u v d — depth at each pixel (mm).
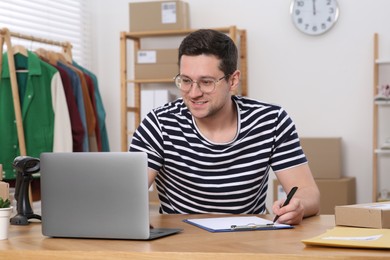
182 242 1669
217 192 2256
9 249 1633
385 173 4766
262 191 2367
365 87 4789
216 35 2084
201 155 2240
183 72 2076
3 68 3945
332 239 1606
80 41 5203
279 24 4949
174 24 4836
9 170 3889
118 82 5336
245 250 1535
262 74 4992
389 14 4730
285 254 1475
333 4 4801
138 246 1632
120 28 5320
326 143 4621
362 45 4781
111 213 1745
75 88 4266
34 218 2129
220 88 2086
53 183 1798
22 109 3943
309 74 4902
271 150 2279
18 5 4508
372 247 1511
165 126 2283
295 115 4938
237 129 2242
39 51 4316
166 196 2385
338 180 4512
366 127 4801
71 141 4078
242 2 5012
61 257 1595
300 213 1958
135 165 1717
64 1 4973
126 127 5004
